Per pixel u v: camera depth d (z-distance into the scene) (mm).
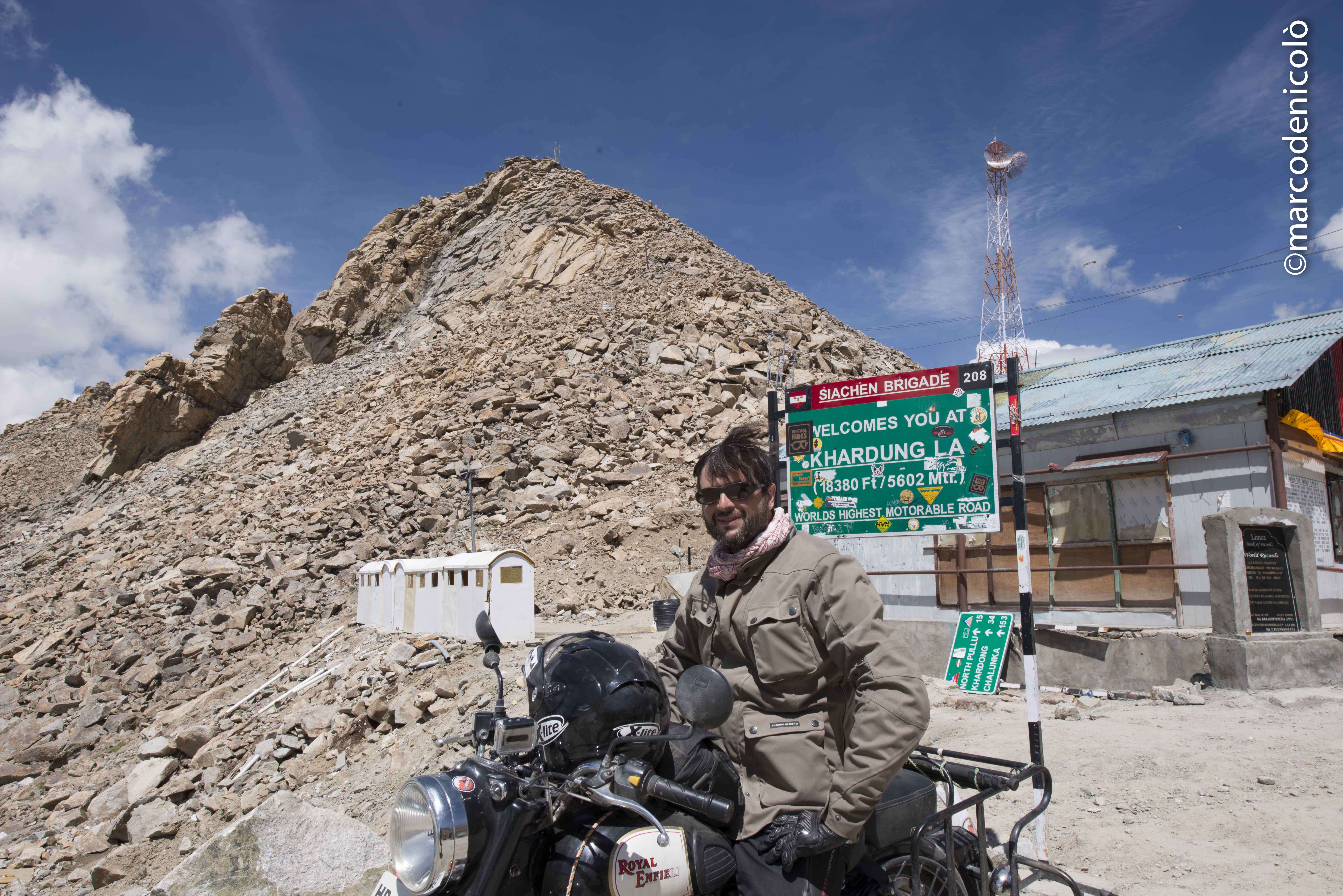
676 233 57969
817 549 2742
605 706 2539
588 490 24859
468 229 73438
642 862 2373
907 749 2453
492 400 31328
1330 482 11477
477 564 14023
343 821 5414
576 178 70625
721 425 29344
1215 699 8031
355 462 31141
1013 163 33875
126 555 31500
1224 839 5043
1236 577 8477
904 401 6637
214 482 41594
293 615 20672
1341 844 4789
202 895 4926
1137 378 11898
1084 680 9078
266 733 13633
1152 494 10617
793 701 2695
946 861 3039
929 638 10188
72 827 13031
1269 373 10125
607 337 37031
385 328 68875
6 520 57312
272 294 70188
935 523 6480
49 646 21656
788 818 2598
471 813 2193
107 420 57938
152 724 16984
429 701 12000
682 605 3127
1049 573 11172
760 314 40812
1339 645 8312
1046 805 3346
